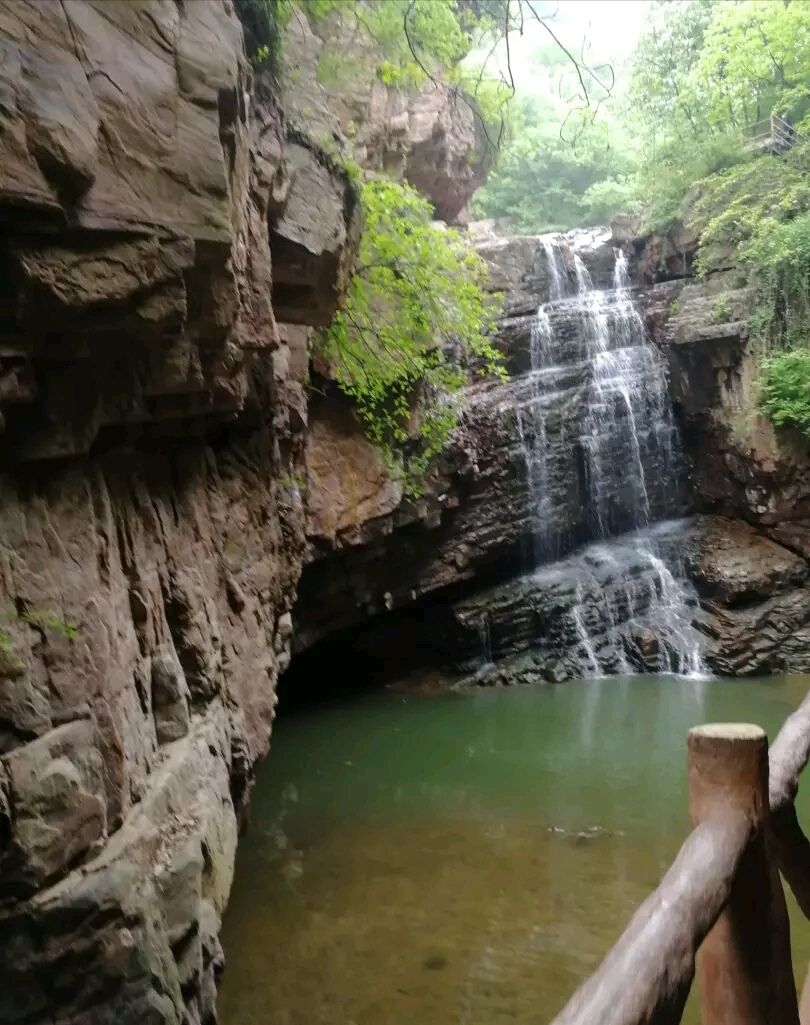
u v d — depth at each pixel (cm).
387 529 1102
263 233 480
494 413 1330
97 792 319
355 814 779
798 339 1318
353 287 881
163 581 440
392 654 1338
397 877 642
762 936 198
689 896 167
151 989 309
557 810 774
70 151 263
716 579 1331
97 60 284
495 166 1783
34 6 258
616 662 1298
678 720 1054
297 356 805
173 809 385
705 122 1708
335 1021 464
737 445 1369
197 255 337
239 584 576
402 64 1136
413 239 980
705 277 1475
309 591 1113
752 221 1376
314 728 1080
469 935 554
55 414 314
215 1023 383
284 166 519
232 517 579
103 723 330
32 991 280
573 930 558
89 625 329
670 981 146
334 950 536
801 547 1346
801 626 1288
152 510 434
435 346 1091
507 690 1236
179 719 426
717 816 194
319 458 1011
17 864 278
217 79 336
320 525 999
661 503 1517
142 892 322
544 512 1398
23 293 269
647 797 802
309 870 655
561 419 1431
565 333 1491
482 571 1368
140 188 301
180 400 414
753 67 1531
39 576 308
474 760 934
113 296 295
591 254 1650
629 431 1489
